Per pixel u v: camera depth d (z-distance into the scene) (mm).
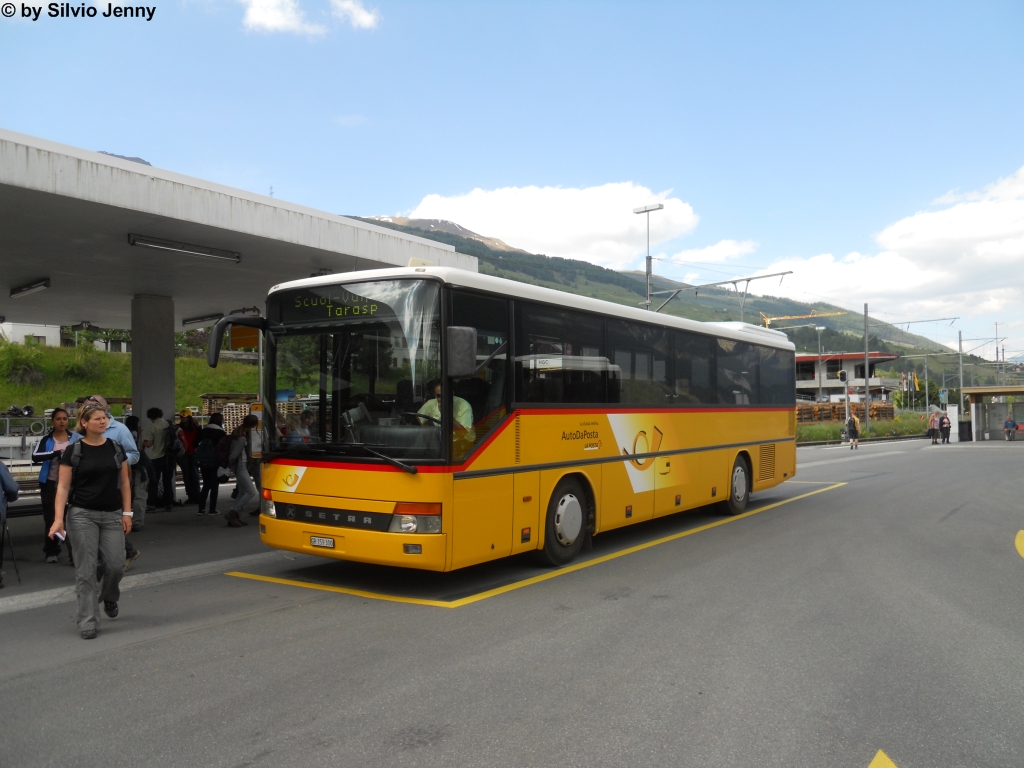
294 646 5867
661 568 8766
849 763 3918
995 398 51094
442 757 3969
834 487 18047
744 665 5418
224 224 10875
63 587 7984
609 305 9641
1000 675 5211
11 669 5363
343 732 4281
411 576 8359
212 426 13375
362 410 7453
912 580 8141
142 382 15945
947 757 3988
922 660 5527
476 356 7113
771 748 4090
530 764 3895
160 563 9133
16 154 8797
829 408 66250
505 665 5410
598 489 9281
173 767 3881
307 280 7910
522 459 8039
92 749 4090
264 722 4422
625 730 4312
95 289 15531
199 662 5492
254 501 12039
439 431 7074
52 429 9398
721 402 12445
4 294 15805
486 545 7531
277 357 8000
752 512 13602
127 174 9805
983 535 11078
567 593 7562
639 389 10211
